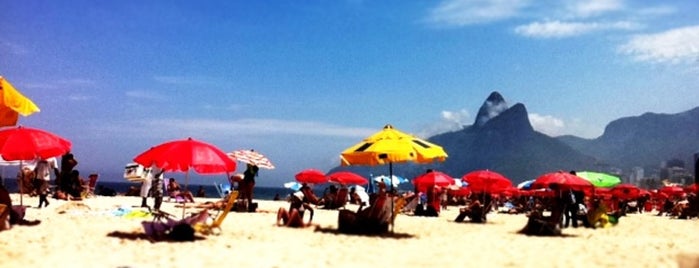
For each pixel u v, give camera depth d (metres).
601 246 10.38
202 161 9.80
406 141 11.26
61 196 18.78
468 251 9.22
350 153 11.30
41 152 10.48
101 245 8.54
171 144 10.05
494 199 26.28
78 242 8.75
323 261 7.86
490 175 16.83
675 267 7.70
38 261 7.12
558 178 12.93
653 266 7.80
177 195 20.98
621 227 16.16
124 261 7.31
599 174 15.98
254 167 16.95
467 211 16.36
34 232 9.68
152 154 9.96
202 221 10.35
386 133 11.59
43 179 15.10
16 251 7.71
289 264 7.54
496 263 7.97
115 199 21.66
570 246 10.27
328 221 14.88
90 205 17.08
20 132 10.61
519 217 20.75
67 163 18.91
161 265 7.16
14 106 10.24
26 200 17.56
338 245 9.62
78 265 6.96
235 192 10.49
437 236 11.68
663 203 29.52
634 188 26.95
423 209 18.81
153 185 15.66
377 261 7.98
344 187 21.89
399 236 11.38
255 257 8.02
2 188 10.50
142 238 9.40
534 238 11.79
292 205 12.77
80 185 19.59
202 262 7.47
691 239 13.17
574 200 14.98
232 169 10.36
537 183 13.15
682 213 23.33
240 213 16.08
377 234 11.48
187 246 8.78
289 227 12.28
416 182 18.75
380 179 27.91
